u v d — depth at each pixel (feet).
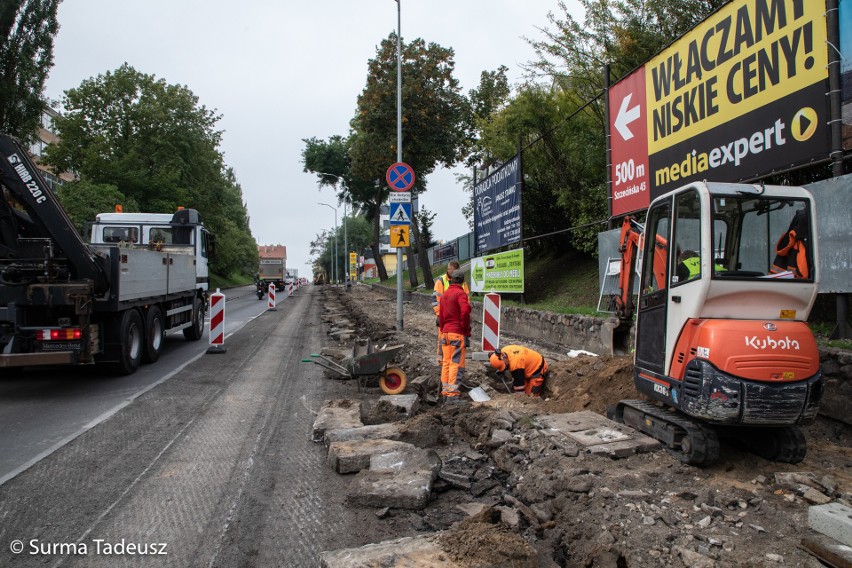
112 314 29.07
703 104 25.54
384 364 25.66
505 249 63.36
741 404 13.52
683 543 11.08
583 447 15.96
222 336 39.27
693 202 14.85
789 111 20.85
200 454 17.48
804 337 14.05
